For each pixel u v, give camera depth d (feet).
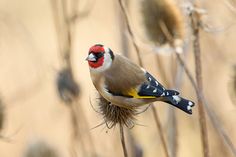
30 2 72.38
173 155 42.11
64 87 43.88
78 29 69.00
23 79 54.70
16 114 54.75
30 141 45.50
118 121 32.65
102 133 48.93
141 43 41.96
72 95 43.91
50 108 57.82
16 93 54.44
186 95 48.67
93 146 43.55
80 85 44.47
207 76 48.62
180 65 41.47
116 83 32.14
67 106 45.39
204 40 47.57
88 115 57.11
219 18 41.96
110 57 32.48
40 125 56.95
